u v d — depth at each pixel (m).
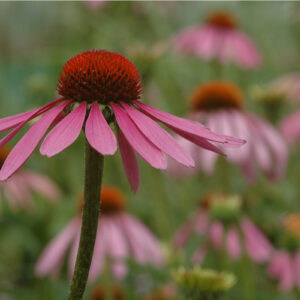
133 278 0.72
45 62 0.89
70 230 0.73
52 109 0.44
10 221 0.77
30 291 0.74
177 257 0.70
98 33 0.89
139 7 0.90
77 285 0.39
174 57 0.88
